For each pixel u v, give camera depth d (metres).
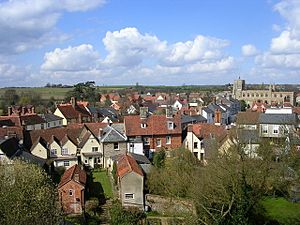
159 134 69.50
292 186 47.34
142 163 58.03
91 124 72.81
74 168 54.34
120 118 105.94
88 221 45.69
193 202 40.94
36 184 35.12
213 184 39.78
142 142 67.44
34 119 93.25
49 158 63.19
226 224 32.78
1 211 29.78
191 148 67.94
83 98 168.38
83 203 48.41
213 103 121.88
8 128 66.19
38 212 31.00
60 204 44.75
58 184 51.78
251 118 81.12
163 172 50.78
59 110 105.44
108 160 65.50
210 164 46.38
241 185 37.03
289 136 54.06
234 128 60.81
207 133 70.31
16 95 180.00
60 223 37.12
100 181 58.31
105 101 167.25
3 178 32.97
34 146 62.62
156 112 111.38
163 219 44.97
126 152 61.50
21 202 30.34
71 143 65.44
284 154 49.50
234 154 45.47
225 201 36.75
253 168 42.97
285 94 173.62
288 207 45.06
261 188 41.12
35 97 178.25
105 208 48.91
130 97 169.50
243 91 182.62
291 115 76.94
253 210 39.78
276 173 46.91
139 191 49.22
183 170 50.34
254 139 57.34
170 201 47.03
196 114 108.38
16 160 44.06
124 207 47.19
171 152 60.12
